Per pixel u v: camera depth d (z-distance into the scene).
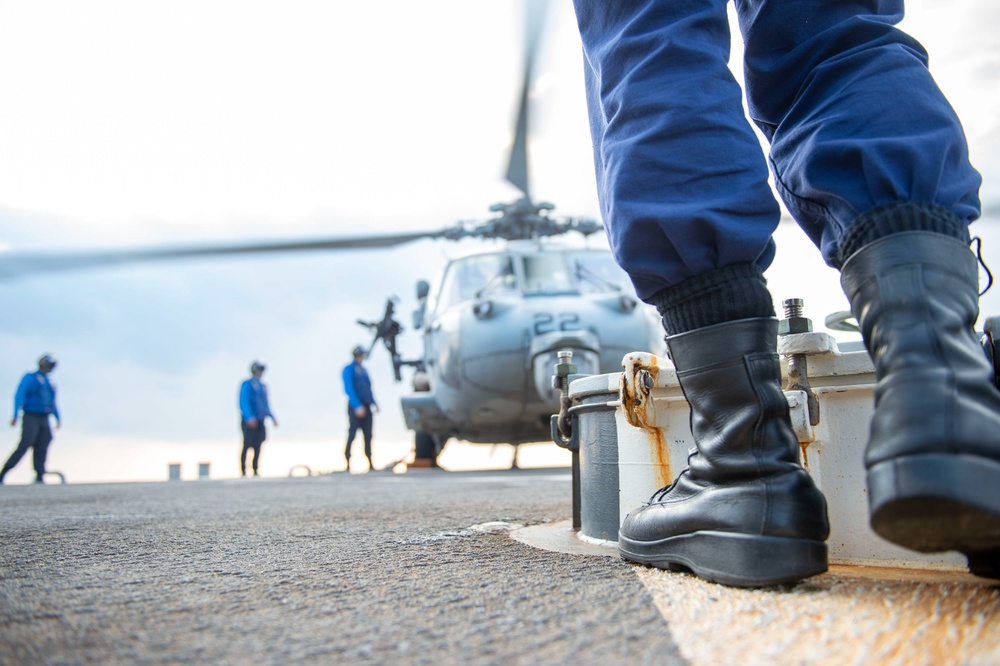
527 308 8.21
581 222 9.92
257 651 0.75
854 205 0.94
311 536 1.72
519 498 3.18
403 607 0.93
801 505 0.98
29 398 10.05
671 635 0.76
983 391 0.80
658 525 1.13
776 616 0.82
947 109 0.98
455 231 10.03
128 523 2.14
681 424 1.40
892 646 0.69
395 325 11.20
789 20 1.11
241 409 12.21
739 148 1.05
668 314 1.11
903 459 0.77
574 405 1.65
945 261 0.88
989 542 0.79
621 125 1.10
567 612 0.87
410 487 4.51
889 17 1.12
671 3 1.09
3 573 1.23
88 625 0.86
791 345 1.25
